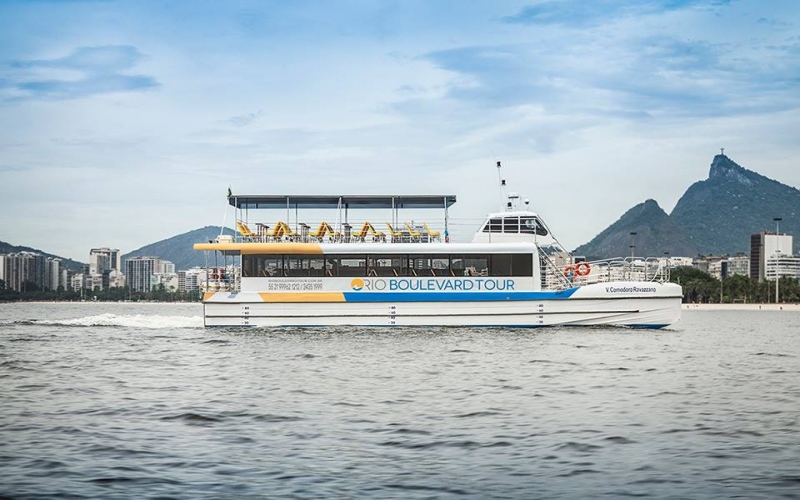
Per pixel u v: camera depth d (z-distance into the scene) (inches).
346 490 636.1
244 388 1157.7
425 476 676.7
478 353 1583.4
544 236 2180.1
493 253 2034.9
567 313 2026.3
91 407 1001.5
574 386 1182.9
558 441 807.1
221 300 2042.3
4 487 637.9
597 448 776.9
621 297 2033.7
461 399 1059.3
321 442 799.7
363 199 2201.0
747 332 2962.6
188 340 1897.1
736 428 874.1
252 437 821.9
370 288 2026.3
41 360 1531.7
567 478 672.4
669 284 2055.9
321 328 2027.6
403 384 1192.8
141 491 629.9
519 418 927.0
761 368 1466.5
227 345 1749.5
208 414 947.3
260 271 2043.6
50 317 4909.0
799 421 916.0
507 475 681.0
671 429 867.4
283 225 2116.1
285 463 717.9
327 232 2127.2
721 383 1234.6
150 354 1621.6
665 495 625.3
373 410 976.3
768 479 667.4
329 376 1277.1
